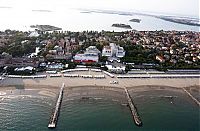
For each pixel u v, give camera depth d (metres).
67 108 184.38
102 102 195.38
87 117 173.88
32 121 166.62
